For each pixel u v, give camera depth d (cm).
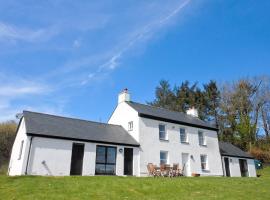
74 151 2073
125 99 2852
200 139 3047
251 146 4544
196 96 5388
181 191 1391
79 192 1257
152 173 2294
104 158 2212
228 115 5006
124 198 1200
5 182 1444
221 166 3103
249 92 4975
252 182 1770
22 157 1856
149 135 2538
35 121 2089
